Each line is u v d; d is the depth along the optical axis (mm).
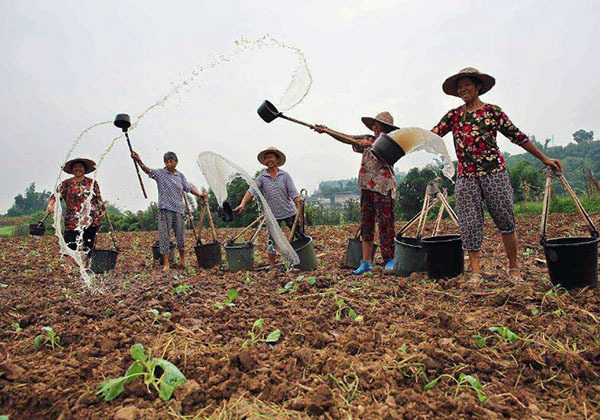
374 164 4984
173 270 6531
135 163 6125
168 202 6418
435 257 4438
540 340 2682
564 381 2264
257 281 5105
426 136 3936
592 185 16203
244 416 1997
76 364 2518
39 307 3953
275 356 2635
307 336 2922
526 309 3270
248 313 3535
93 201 6496
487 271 5020
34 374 2393
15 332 3205
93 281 5621
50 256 9750
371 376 2305
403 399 2100
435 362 2432
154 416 1997
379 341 2768
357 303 3740
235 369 2395
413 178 21328
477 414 1982
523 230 9852
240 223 19781
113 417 1994
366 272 5219
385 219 5191
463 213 4219
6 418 2018
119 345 2859
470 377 2182
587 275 3678
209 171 6016
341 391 2199
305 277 4820
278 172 5980
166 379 2193
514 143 4020
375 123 5020
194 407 2105
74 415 2018
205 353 2662
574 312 3123
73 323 3266
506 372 2400
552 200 15398
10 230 29406
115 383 2145
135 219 23812
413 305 3646
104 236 16172
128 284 5254
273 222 5332
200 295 4305
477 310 3396
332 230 13938
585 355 2479
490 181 4082
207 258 6602
